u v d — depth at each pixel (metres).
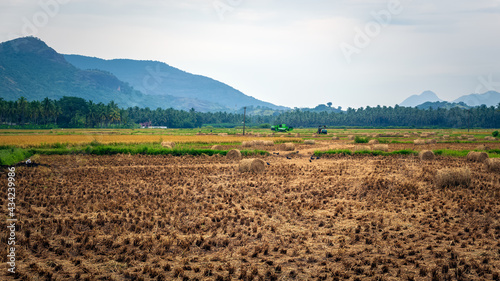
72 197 18.94
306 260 11.14
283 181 25.28
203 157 41.97
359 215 16.19
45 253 11.22
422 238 13.02
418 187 22.86
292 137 92.69
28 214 15.09
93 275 9.73
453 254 11.19
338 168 32.59
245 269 10.39
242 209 17.19
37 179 24.70
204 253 11.66
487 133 121.88
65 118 192.75
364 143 69.38
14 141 57.38
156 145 51.22
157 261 10.84
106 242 11.98
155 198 18.92
